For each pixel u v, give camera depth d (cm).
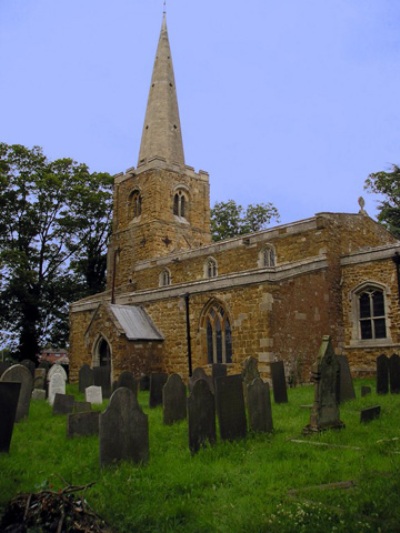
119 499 663
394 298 2233
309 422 1115
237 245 2870
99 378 2031
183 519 602
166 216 3725
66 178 4169
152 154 3988
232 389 1036
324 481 719
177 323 2495
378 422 1109
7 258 3656
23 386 1412
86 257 4438
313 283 2306
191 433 927
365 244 2717
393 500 609
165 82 4194
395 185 4125
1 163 3909
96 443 1031
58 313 4091
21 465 869
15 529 550
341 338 2381
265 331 2059
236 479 748
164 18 4450
